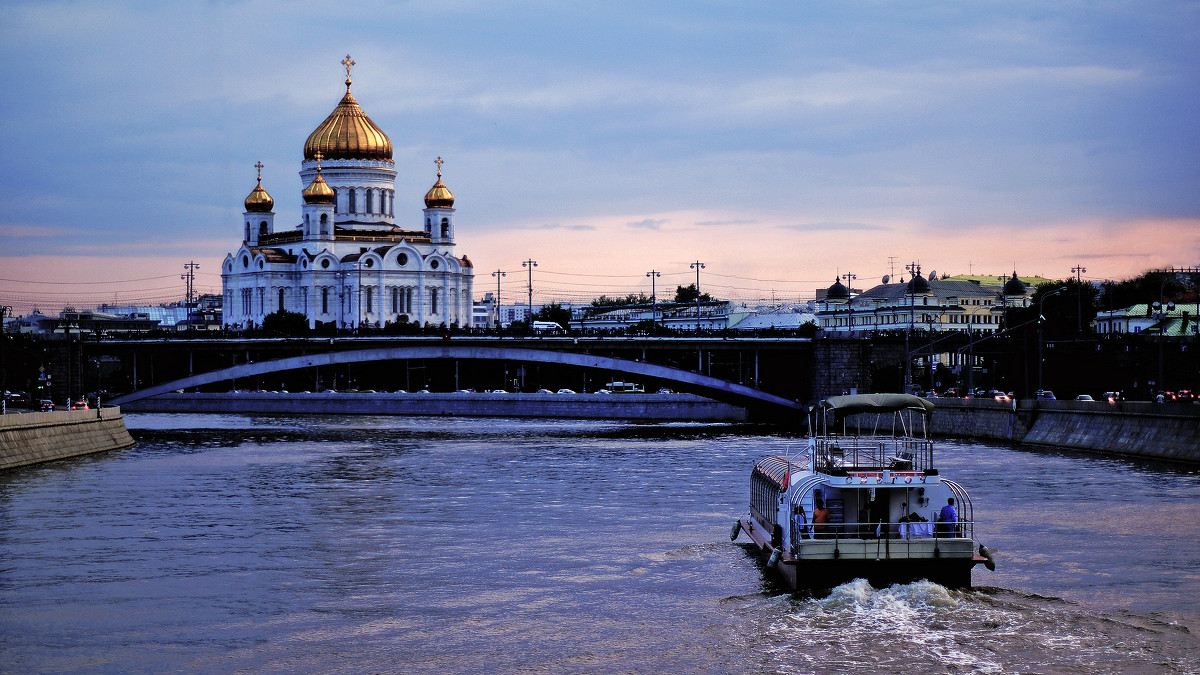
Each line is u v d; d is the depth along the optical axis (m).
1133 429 127.38
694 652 56.25
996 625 58.66
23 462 118.88
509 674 54.09
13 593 66.81
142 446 145.75
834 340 181.00
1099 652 55.31
